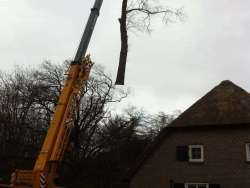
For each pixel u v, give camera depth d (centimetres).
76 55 1686
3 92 4400
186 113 2719
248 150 2402
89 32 1716
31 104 4125
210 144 2520
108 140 4112
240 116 2489
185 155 2578
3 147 4162
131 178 2733
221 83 2894
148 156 2708
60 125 1569
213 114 2602
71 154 3850
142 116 5066
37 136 4075
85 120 3969
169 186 2581
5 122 4219
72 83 1639
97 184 4159
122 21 1680
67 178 3912
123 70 1655
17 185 1505
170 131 2678
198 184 2495
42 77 4003
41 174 1481
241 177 2373
